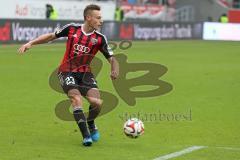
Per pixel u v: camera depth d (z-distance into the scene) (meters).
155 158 25.94
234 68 72.56
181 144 29.12
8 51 88.81
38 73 61.78
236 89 52.19
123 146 28.38
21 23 102.69
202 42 133.00
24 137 30.20
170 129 33.12
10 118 35.91
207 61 82.31
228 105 42.75
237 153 27.22
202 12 174.88
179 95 47.59
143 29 130.50
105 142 29.22
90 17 27.64
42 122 34.66
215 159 25.95
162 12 159.38
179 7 173.75
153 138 30.48
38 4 124.50
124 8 151.88
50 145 28.30
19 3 120.19
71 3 132.25
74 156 26.09
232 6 183.62
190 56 90.50
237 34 143.75
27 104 41.62
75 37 27.91
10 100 43.41
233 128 33.84
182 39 141.88
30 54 85.88
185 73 65.06
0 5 116.19
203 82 56.94
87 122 28.72
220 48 112.81
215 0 176.00
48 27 109.00
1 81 54.75
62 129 32.56
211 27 146.88
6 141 29.09
